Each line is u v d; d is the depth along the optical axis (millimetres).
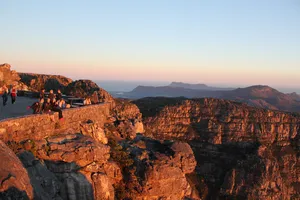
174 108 158875
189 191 26891
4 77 38531
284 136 154375
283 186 120750
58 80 53000
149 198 23656
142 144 28734
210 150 142375
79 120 24328
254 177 118062
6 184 12641
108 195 20438
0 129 16906
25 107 24969
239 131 150250
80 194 19000
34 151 18250
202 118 156625
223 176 124125
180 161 27500
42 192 15539
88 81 45531
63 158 19125
